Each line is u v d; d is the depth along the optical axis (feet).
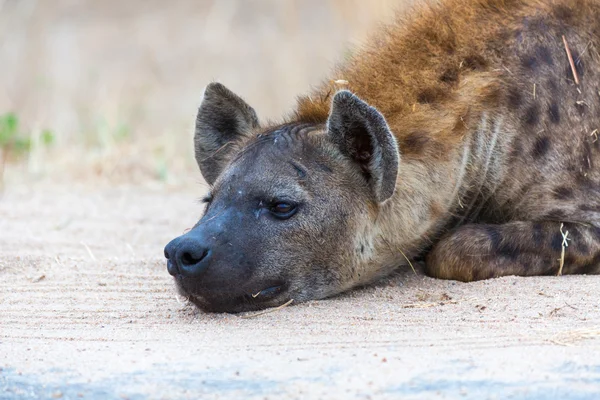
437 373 28.19
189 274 36.45
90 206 62.59
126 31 134.21
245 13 136.77
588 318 34.50
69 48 125.39
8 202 63.62
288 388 27.40
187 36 130.93
